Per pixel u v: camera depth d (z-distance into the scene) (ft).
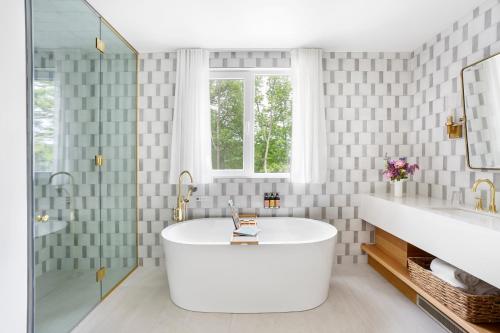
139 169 11.24
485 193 7.67
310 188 11.35
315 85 10.78
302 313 8.17
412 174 10.50
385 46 10.77
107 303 8.69
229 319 7.90
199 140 10.73
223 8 8.03
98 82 8.39
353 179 11.39
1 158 5.00
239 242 8.07
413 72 11.10
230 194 11.29
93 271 8.25
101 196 8.64
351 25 9.06
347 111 11.30
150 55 11.16
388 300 8.86
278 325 7.59
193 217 11.29
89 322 7.70
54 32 6.52
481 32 7.75
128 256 10.54
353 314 8.08
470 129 7.89
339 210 11.39
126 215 10.36
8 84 5.11
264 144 11.51
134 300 8.90
